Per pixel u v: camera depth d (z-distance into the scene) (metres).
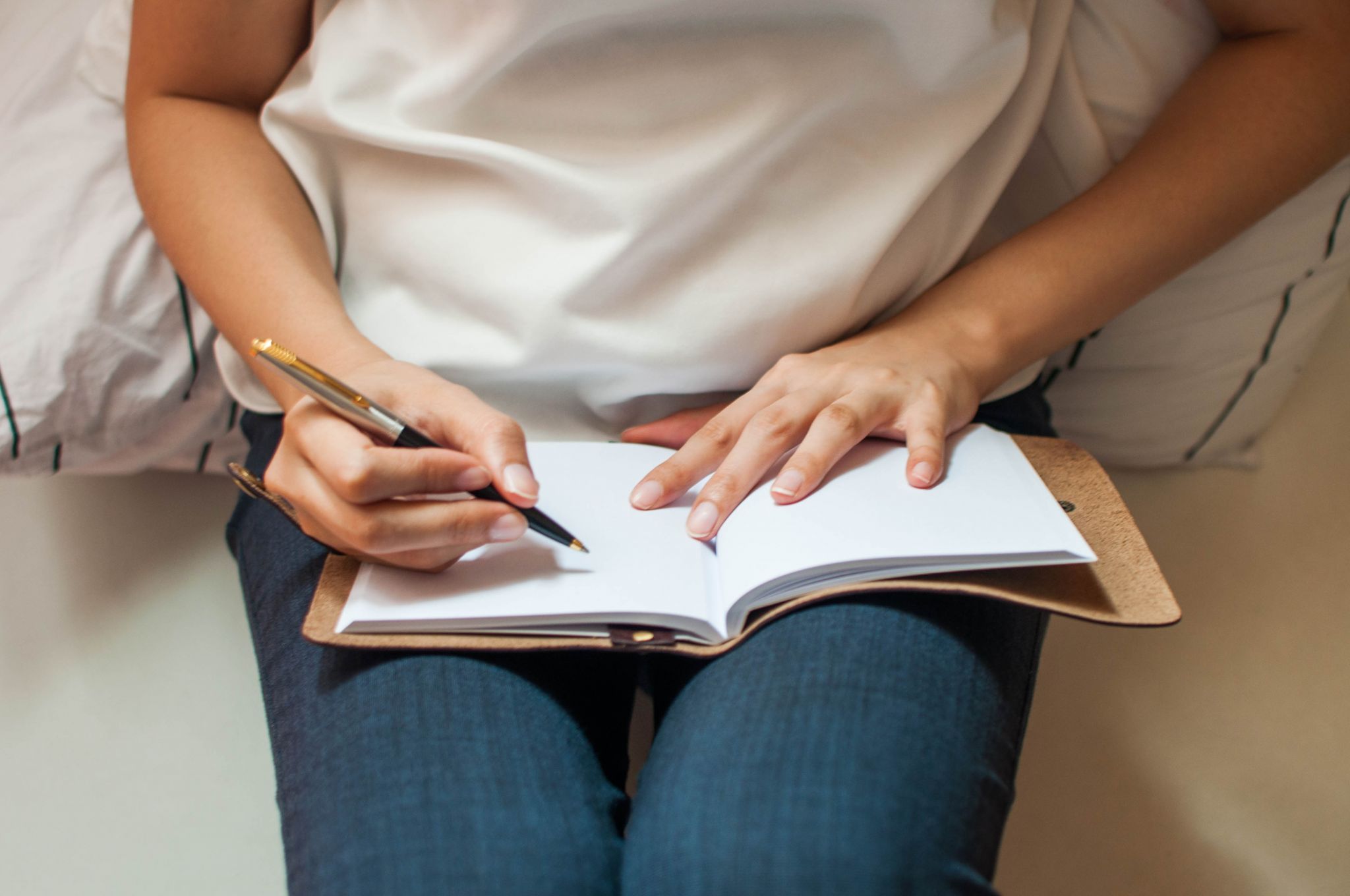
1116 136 0.81
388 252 0.70
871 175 0.67
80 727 0.80
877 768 0.48
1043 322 0.70
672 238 0.65
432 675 0.55
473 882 0.46
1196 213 0.72
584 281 0.64
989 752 0.52
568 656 0.61
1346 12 0.72
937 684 0.52
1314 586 0.95
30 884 0.70
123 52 0.89
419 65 0.66
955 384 0.65
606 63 0.64
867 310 0.71
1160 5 0.77
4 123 0.88
